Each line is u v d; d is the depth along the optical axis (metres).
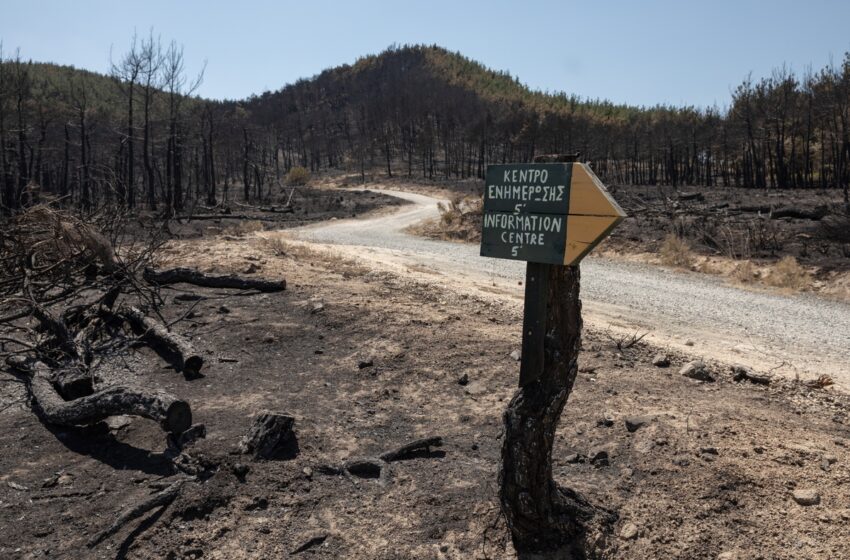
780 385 6.63
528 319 3.57
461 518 4.04
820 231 20.41
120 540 3.93
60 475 4.83
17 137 43.09
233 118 89.19
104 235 10.91
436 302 10.39
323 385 6.50
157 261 12.39
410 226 38.28
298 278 11.86
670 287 15.84
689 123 77.06
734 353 8.74
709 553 3.63
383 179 103.12
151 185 37.69
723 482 4.19
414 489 4.40
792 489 4.18
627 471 4.40
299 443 5.03
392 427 5.47
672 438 4.79
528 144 98.19
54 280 8.98
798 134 62.12
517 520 3.70
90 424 5.66
